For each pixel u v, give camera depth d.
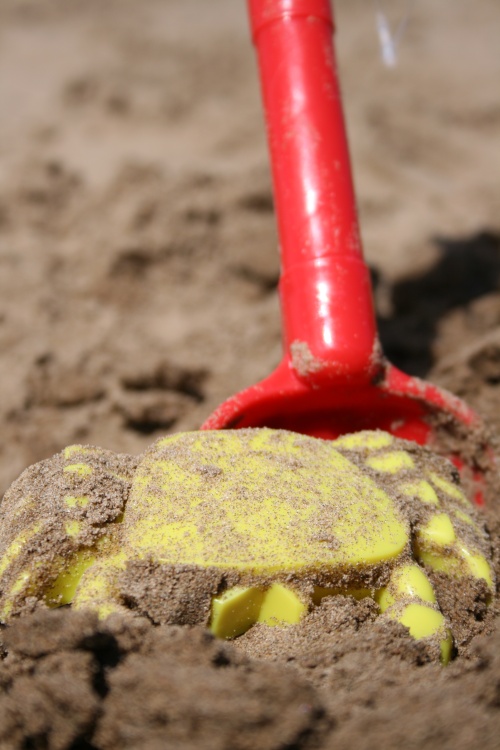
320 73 0.50
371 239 0.75
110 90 1.08
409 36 1.38
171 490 0.42
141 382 0.60
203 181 0.76
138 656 0.40
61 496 0.42
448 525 0.44
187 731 0.38
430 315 0.65
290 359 0.48
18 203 0.75
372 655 0.40
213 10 1.49
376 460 0.46
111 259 0.68
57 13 1.42
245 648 0.41
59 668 0.39
